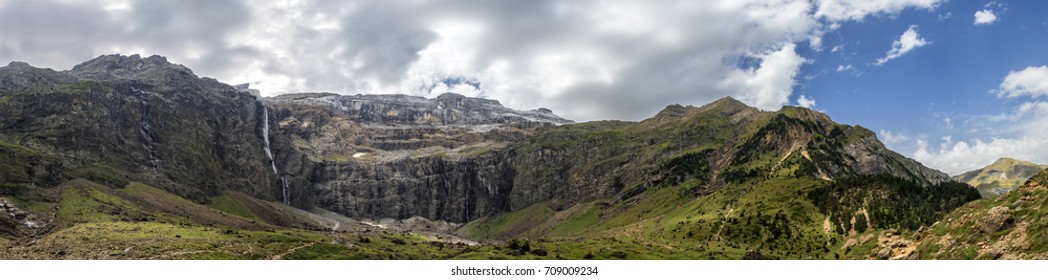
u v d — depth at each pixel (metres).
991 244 147.12
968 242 155.88
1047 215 137.88
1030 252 132.88
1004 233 146.25
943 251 164.25
